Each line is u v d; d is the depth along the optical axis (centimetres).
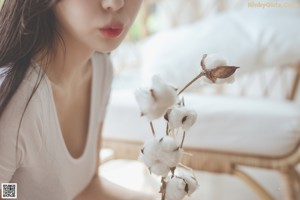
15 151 87
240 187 255
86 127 114
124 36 86
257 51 220
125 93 209
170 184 68
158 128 96
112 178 127
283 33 223
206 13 357
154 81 63
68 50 97
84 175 114
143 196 115
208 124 193
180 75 209
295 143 186
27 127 88
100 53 119
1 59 89
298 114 188
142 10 337
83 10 81
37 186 99
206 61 69
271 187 239
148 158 65
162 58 220
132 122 195
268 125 188
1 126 85
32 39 88
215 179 265
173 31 267
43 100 91
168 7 364
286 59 219
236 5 339
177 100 67
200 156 200
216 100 201
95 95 117
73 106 109
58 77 99
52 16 91
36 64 90
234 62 215
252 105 198
